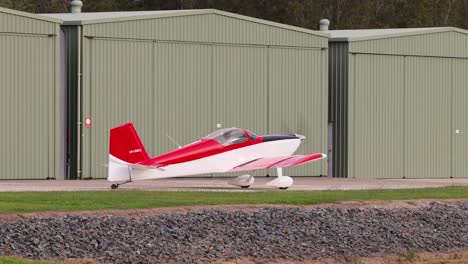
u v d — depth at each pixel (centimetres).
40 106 12750
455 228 9288
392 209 9619
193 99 13800
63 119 13062
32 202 8706
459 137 16300
